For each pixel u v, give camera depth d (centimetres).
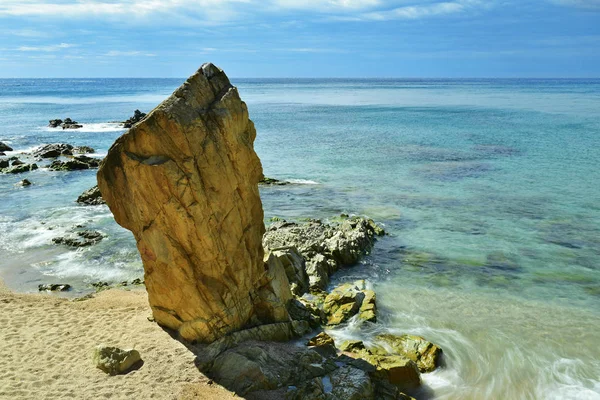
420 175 3744
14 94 16575
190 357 1290
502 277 1973
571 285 1902
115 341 1360
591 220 2641
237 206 1387
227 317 1359
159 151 1232
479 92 17762
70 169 3997
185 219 1256
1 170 3881
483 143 5256
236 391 1164
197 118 1257
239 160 1363
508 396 1269
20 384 1151
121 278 1903
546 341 1512
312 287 1820
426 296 1816
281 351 1345
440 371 1370
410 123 7344
